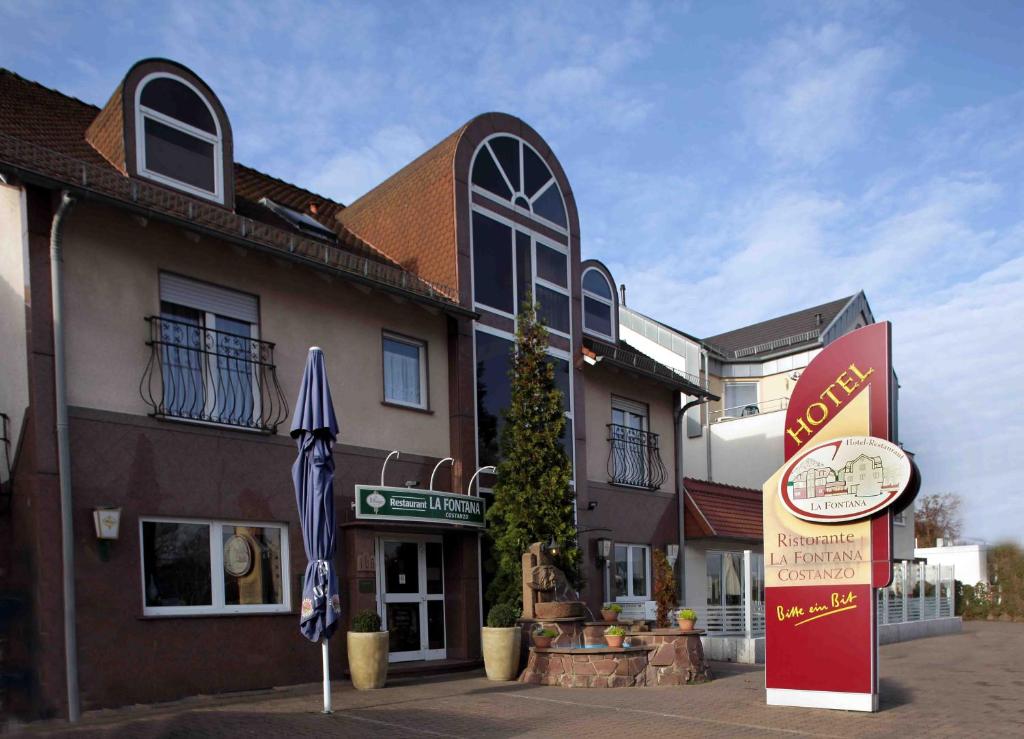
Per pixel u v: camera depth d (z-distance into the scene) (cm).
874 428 983
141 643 941
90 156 1135
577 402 1659
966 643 2034
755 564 2081
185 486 1016
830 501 993
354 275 1214
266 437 1118
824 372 1022
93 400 945
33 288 901
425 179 1519
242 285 1128
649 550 1806
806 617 998
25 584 876
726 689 1137
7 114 1169
